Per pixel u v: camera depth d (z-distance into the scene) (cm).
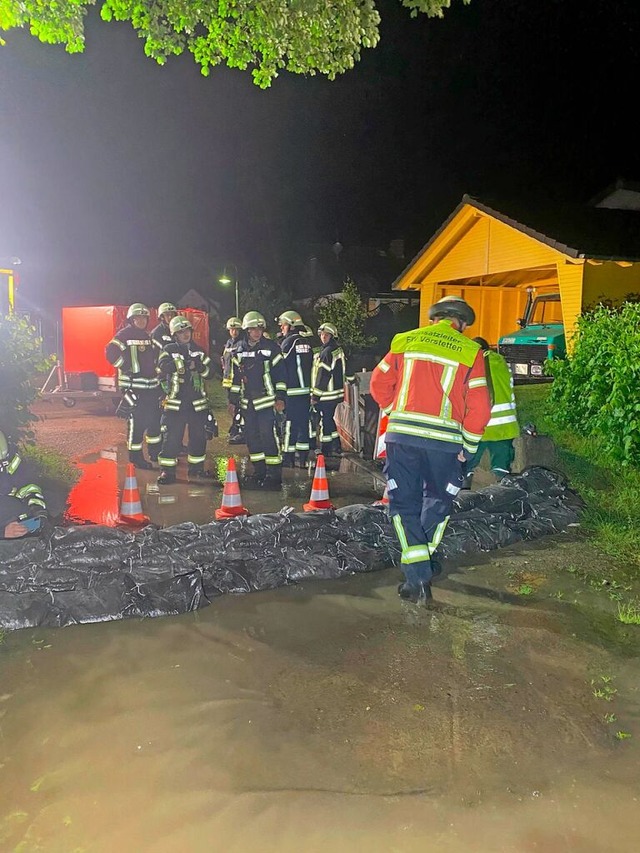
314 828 250
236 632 408
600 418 679
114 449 1073
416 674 359
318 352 970
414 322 2928
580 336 777
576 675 357
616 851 239
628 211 1470
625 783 274
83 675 358
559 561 516
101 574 441
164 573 452
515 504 581
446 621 421
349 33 561
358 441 1014
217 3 545
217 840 245
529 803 262
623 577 486
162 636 402
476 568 505
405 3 555
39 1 518
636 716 320
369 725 313
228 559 480
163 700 334
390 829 249
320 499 666
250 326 804
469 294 1725
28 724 314
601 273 1168
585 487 643
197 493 779
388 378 459
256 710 326
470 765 285
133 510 626
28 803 264
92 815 258
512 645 390
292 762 287
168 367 820
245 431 830
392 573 501
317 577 486
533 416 809
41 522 480
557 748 296
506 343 1397
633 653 380
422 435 436
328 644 392
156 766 285
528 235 1232
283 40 564
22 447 786
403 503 446
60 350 2573
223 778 277
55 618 414
